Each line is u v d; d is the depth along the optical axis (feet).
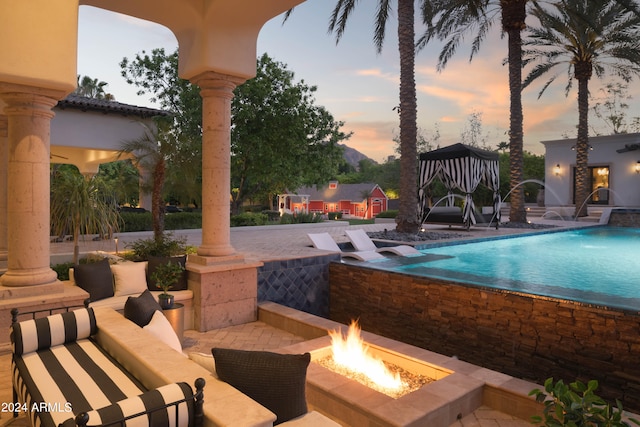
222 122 21.08
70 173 24.06
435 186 91.50
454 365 14.38
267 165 60.34
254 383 7.91
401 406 11.53
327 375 13.55
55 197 22.76
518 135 55.06
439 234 42.68
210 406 7.28
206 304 20.07
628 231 52.80
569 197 78.02
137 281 19.08
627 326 14.64
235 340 18.95
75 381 9.12
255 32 21.01
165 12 19.71
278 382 7.88
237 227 50.16
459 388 12.61
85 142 41.22
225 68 20.12
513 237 43.50
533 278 24.97
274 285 23.82
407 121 42.50
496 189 50.62
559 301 16.37
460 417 12.28
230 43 20.24
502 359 18.07
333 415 12.40
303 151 62.23
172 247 24.64
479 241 39.93
